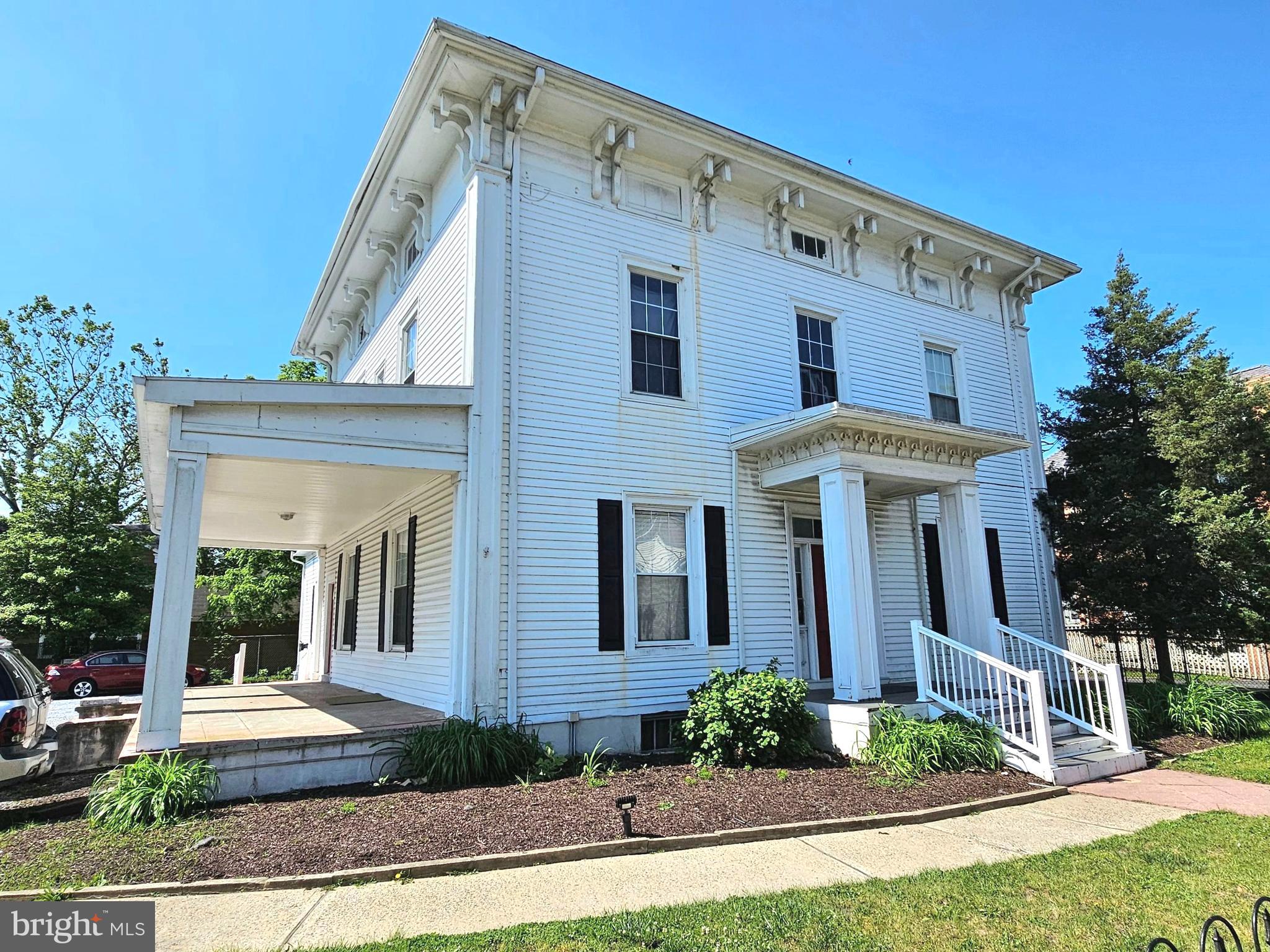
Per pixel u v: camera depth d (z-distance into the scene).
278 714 9.15
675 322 10.97
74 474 25.27
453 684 8.45
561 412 9.55
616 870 5.12
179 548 6.98
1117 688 8.89
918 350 13.53
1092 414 14.99
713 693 8.61
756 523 10.92
